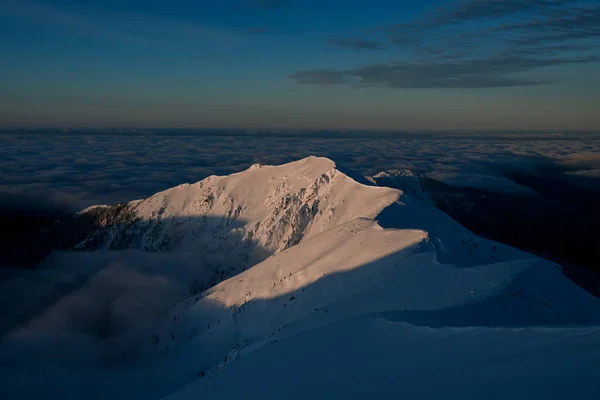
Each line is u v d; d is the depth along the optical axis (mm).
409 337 18484
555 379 10523
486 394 10547
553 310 31250
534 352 13203
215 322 61625
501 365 12555
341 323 22594
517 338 15281
